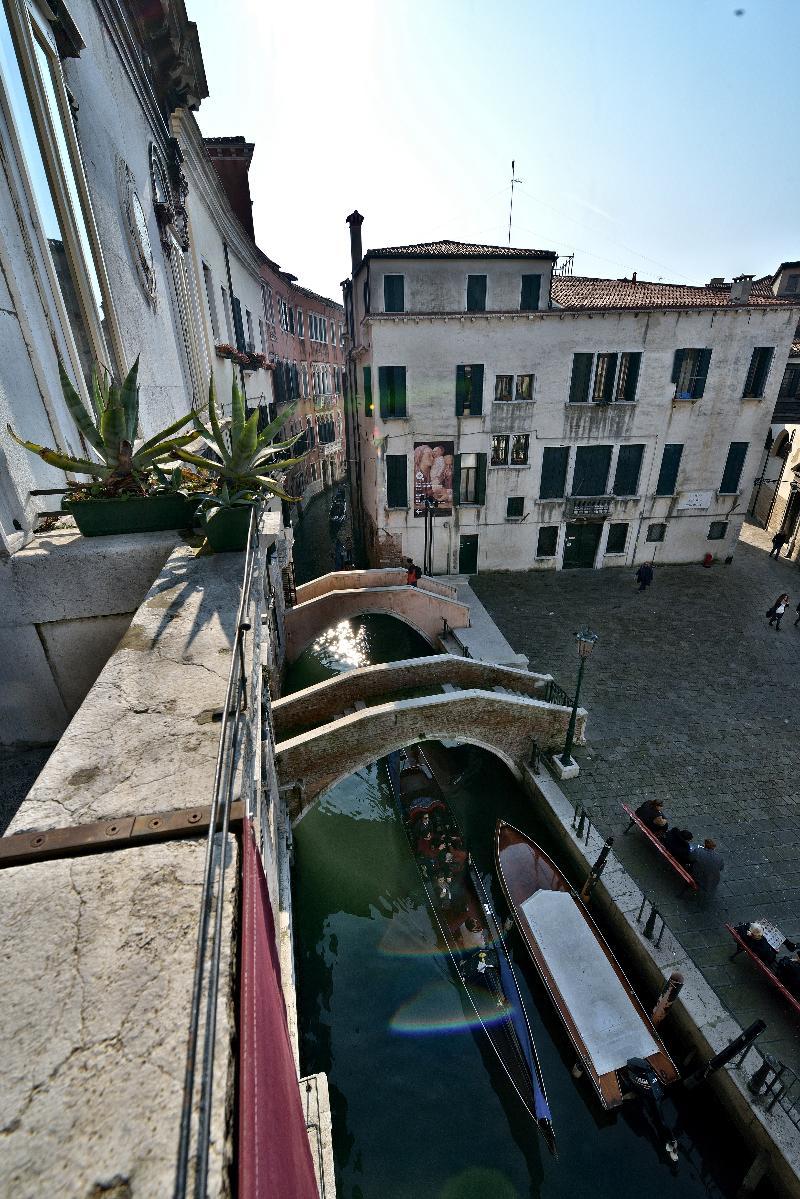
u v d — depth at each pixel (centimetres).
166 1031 153
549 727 1325
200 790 240
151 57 994
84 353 639
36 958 170
